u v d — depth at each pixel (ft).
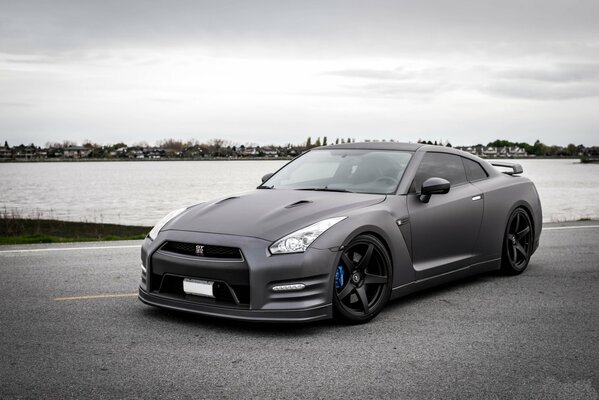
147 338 12.62
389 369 10.76
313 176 16.79
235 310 12.69
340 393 9.61
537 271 20.35
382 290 14.24
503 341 12.46
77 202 176.14
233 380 10.19
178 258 13.34
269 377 10.34
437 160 17.40
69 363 11.02
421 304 15.70
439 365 10.97
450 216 16.53
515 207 19.27
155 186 303.27
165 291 13.89
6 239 37.81
